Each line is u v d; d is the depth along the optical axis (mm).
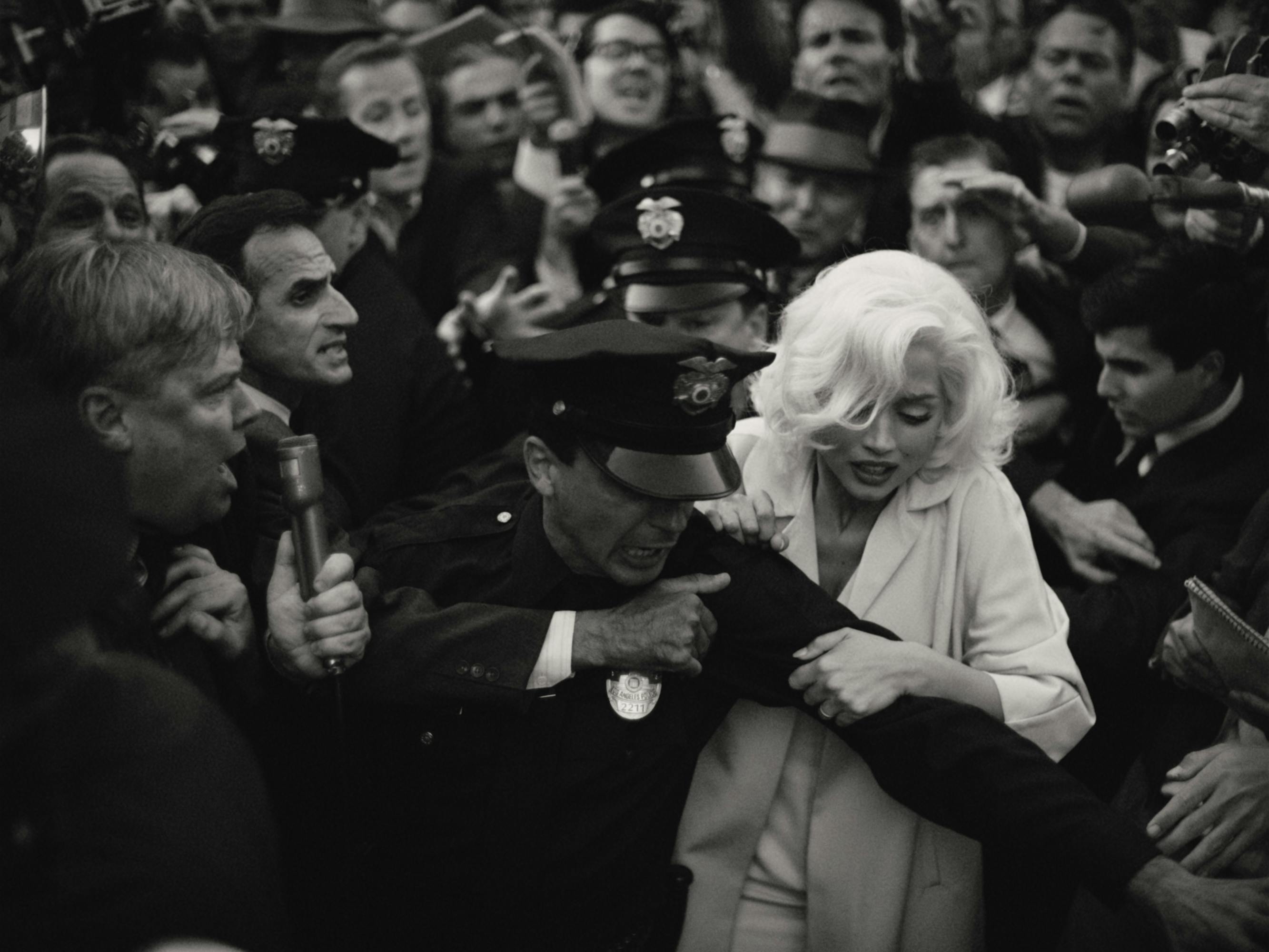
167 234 3000
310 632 1784
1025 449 2939
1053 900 2338
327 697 1896
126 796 1122
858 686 1820
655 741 1897
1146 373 2590
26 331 1682
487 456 2541
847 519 2012
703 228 2703
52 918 1076
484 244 3748
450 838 1907
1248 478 2580
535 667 1838
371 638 1873
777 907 2049
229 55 3822
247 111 3104
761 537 1935
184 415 1692
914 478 1961
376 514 2516
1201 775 1926
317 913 2062
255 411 1809
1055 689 1898
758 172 3260
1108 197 2553
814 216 3223
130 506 1729
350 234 2826
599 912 1908
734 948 2041
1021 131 3662
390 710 1929
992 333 2865
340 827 1996
